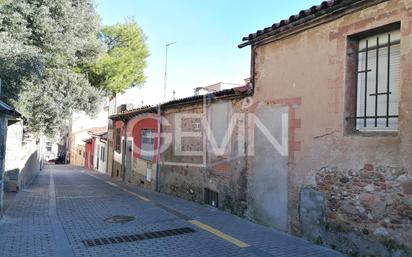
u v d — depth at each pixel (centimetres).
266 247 676
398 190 540
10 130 1408
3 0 1212
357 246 605
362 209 597
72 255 641
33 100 1373
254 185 882
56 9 1350
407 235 527
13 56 1127
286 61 782
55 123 1527
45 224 874
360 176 602
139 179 1806
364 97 627
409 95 528
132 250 667
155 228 830
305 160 721
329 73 669
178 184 1334
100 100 1905
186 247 683
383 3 570
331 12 650
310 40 716
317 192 690
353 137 616
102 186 1748
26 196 1312
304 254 632
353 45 641
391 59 584
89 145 3969
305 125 724
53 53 1388
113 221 905
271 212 819
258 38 847
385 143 561
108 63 2208
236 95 960
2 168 955
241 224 860
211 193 1110
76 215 981
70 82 1647
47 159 6462
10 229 823
